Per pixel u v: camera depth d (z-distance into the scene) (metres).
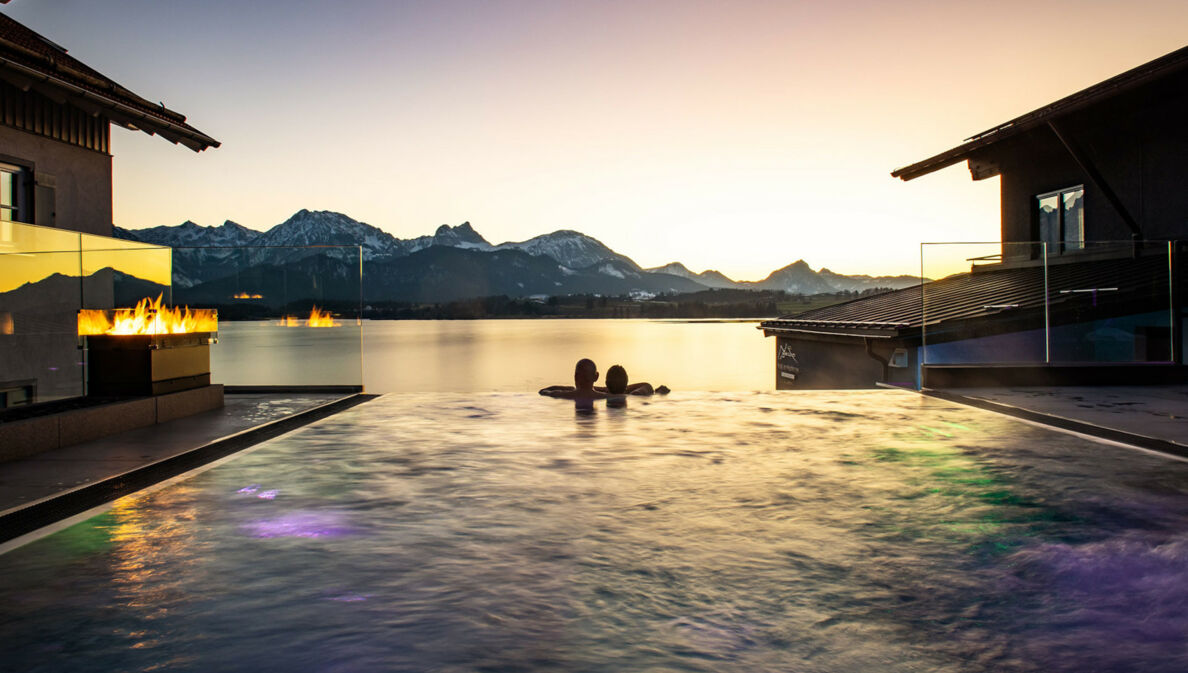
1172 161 11.55
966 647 2.23
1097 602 2.59
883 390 9.82
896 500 4.01
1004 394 9.12
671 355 92.25
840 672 2.07
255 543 3.29
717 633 2.32
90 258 7.78
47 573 2.92
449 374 67.38
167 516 3.74
